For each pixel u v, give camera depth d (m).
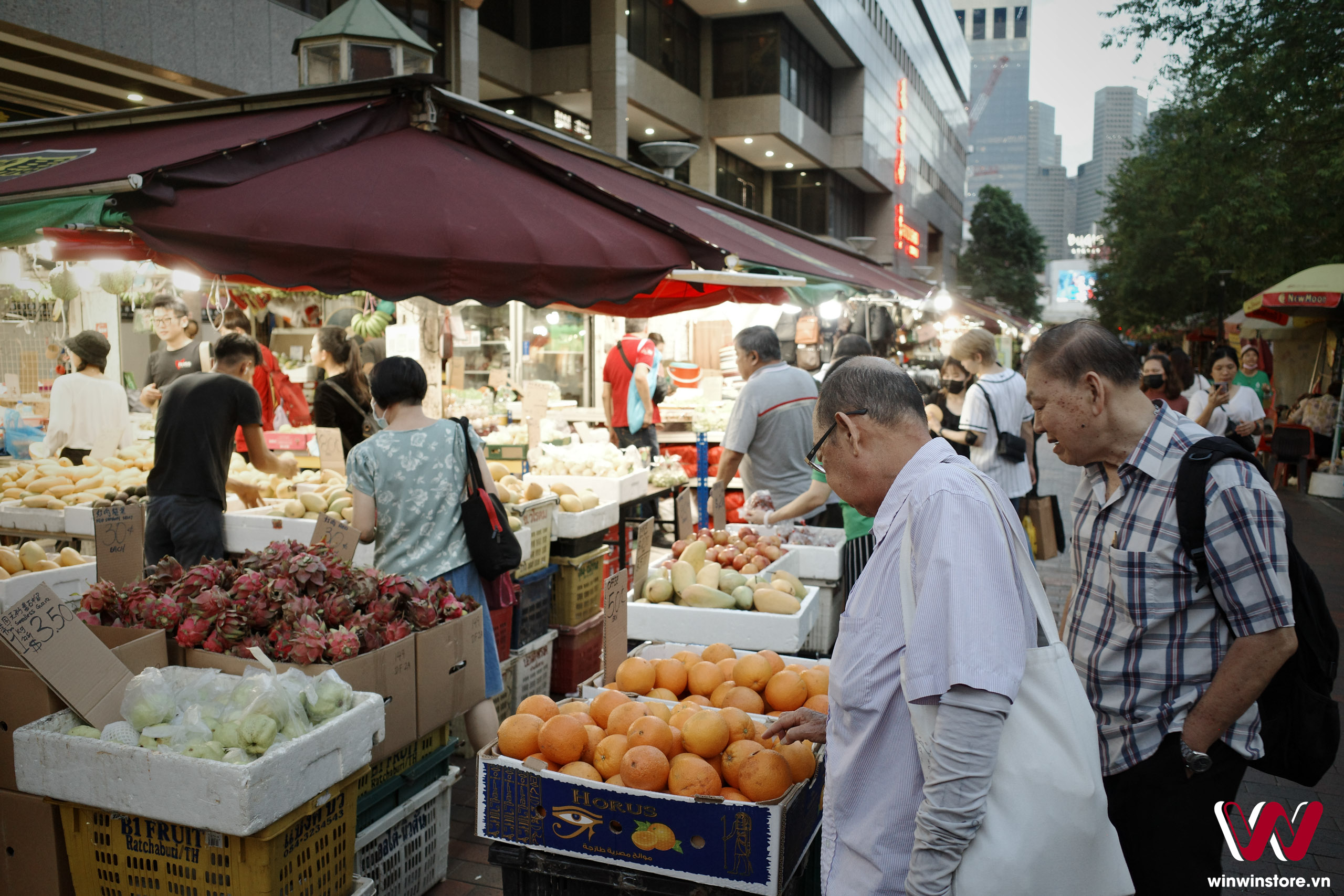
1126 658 2.23
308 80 6.07
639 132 28.31
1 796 2.50
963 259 73.44
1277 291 12.84
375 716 2.63
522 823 2.51
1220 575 2.09
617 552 6.42
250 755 2.32
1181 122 17.59
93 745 2.34
